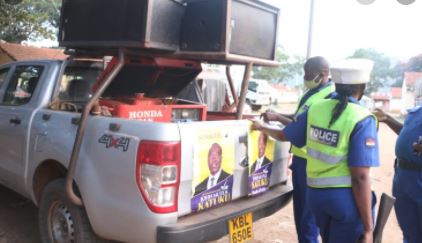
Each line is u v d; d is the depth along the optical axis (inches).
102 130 119.7
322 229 113.6
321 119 107.7
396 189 132.9
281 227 190.1
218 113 174.7
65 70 159.9
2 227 170.2
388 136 607.2
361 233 106.5
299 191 149.0
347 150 103.0
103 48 145.3
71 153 125.0
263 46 155.6
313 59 145.6
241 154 129.8
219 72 366.9
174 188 108.7
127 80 167.0
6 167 165.9
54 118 141.6
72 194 120.1
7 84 177.8
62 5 151.0
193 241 109.4
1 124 168.2
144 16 126.3
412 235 132.0
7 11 518.9
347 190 104.4
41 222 141.4
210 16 135.6
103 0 136.9
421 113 125.4
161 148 105.7
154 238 107.6
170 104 165.8
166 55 146.4
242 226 124.3
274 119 155.6
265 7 151.5
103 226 116.9
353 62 106.7
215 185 121.1
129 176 109.8
